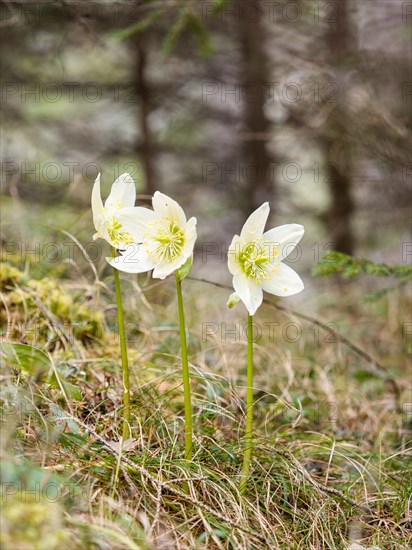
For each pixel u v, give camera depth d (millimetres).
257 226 798
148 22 1255
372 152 1661
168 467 828
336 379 1169
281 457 883
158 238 794
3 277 1033
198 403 950
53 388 880
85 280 1099
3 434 752
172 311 1229
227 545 779
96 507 763
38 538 698
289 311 1117
